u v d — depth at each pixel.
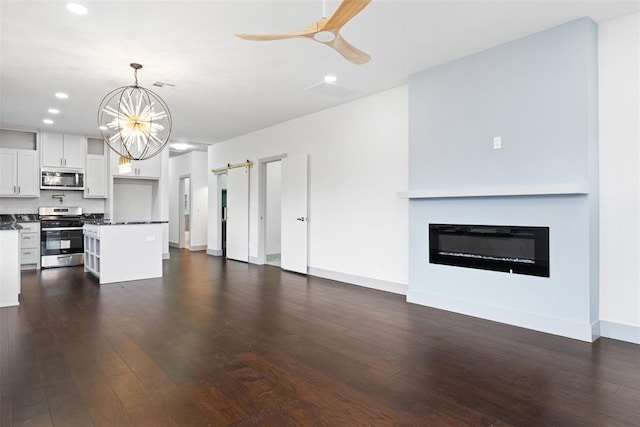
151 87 4.69
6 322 3.59
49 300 4.45
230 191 8.06
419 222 4.26
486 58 3.65
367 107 5.13
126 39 3.37
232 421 1.94
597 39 3.17
